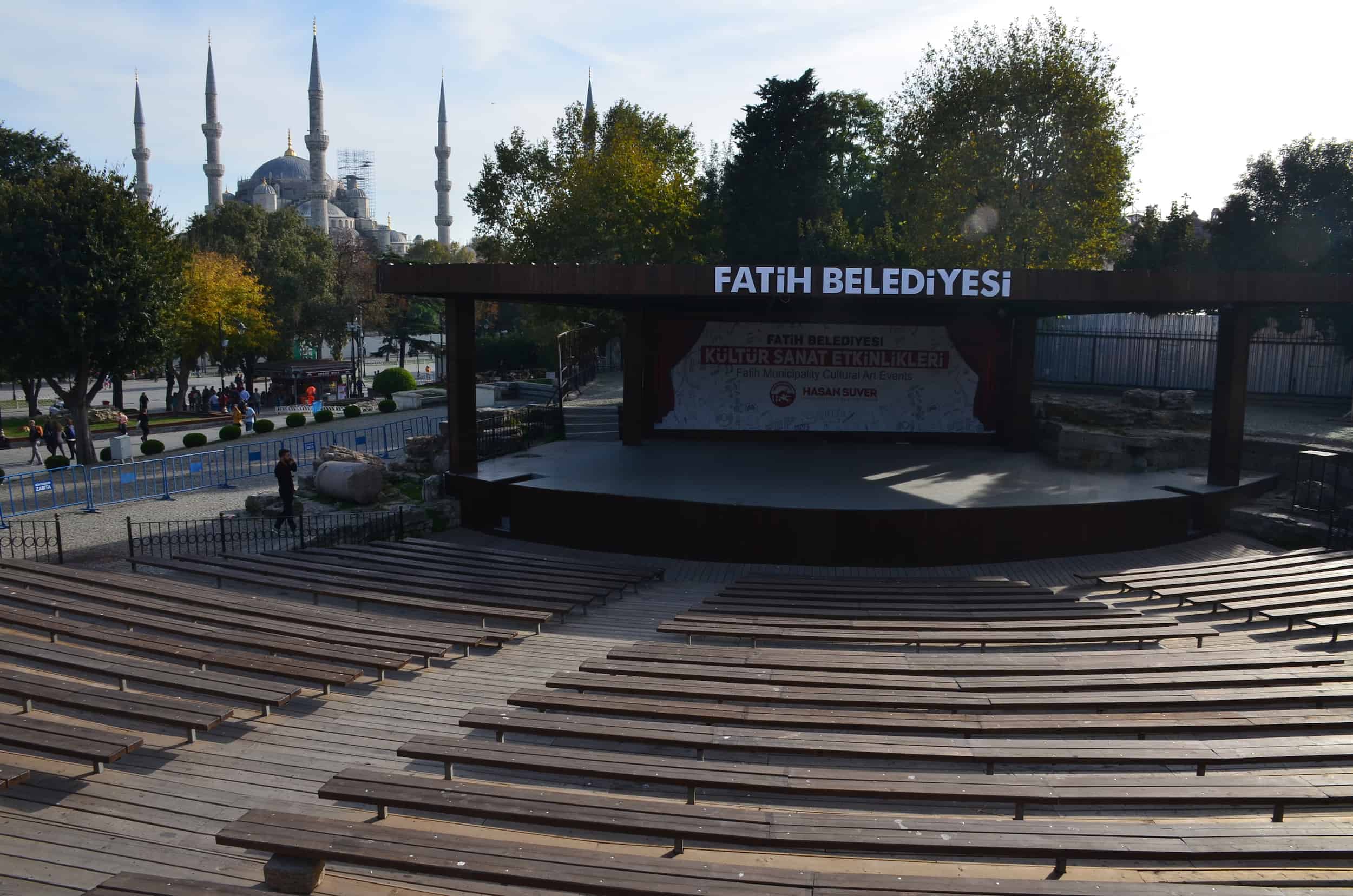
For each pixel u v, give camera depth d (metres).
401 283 18.20
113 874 6.35
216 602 12.43
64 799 7.41
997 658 10.48
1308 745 7.72
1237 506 20.58
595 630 12.84
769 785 6.80
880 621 12.21
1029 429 25.67
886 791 6.70
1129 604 14.50
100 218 30.11
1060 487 20.47
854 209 48.69
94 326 29.59
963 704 8.73
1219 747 7.53
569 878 5.60
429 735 7.95
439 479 21.33
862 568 18.20
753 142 46.28
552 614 12.94
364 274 76.19
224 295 53.38
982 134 33.31
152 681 9.14
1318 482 20.45
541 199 45.44
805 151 45.94
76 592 12.78
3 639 10.38
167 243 32.56
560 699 8.63
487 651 11.60
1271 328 33.75
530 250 44.16
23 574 13.95
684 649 10.77
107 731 7.84
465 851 5.89
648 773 6.98
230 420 45.72
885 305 24.00
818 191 45.38
